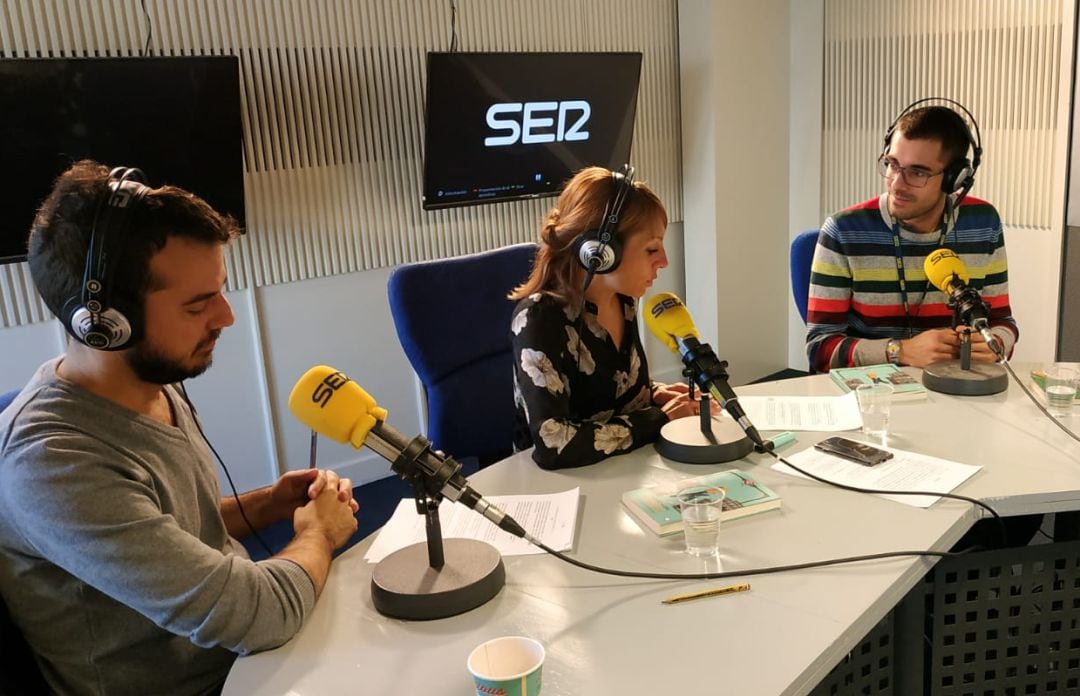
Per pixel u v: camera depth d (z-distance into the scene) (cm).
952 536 138
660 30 423
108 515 113
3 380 288
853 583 123
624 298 198
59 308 117
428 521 128
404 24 343
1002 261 241
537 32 380
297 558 130
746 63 431
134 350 120
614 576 130
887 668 146
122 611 123
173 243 116
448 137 340
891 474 158
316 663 114
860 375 213
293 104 323
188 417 146
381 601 124
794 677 104
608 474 168
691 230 448
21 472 113
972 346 215
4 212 257
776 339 482
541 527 146
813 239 271
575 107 372
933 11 393
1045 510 148
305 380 125
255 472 343
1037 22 363
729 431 177
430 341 217
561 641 114
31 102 251
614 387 191
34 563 120
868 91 423
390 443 125
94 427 120
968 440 172
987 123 387
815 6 434
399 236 358
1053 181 371
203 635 114
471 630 118
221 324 125
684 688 103
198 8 298
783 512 146
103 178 117
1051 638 155
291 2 315
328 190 337
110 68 262
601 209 171
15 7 268
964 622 152
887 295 244
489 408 225
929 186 227
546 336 179
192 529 133
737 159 438
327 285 347
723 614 117
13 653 122
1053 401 183
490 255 229
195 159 287
